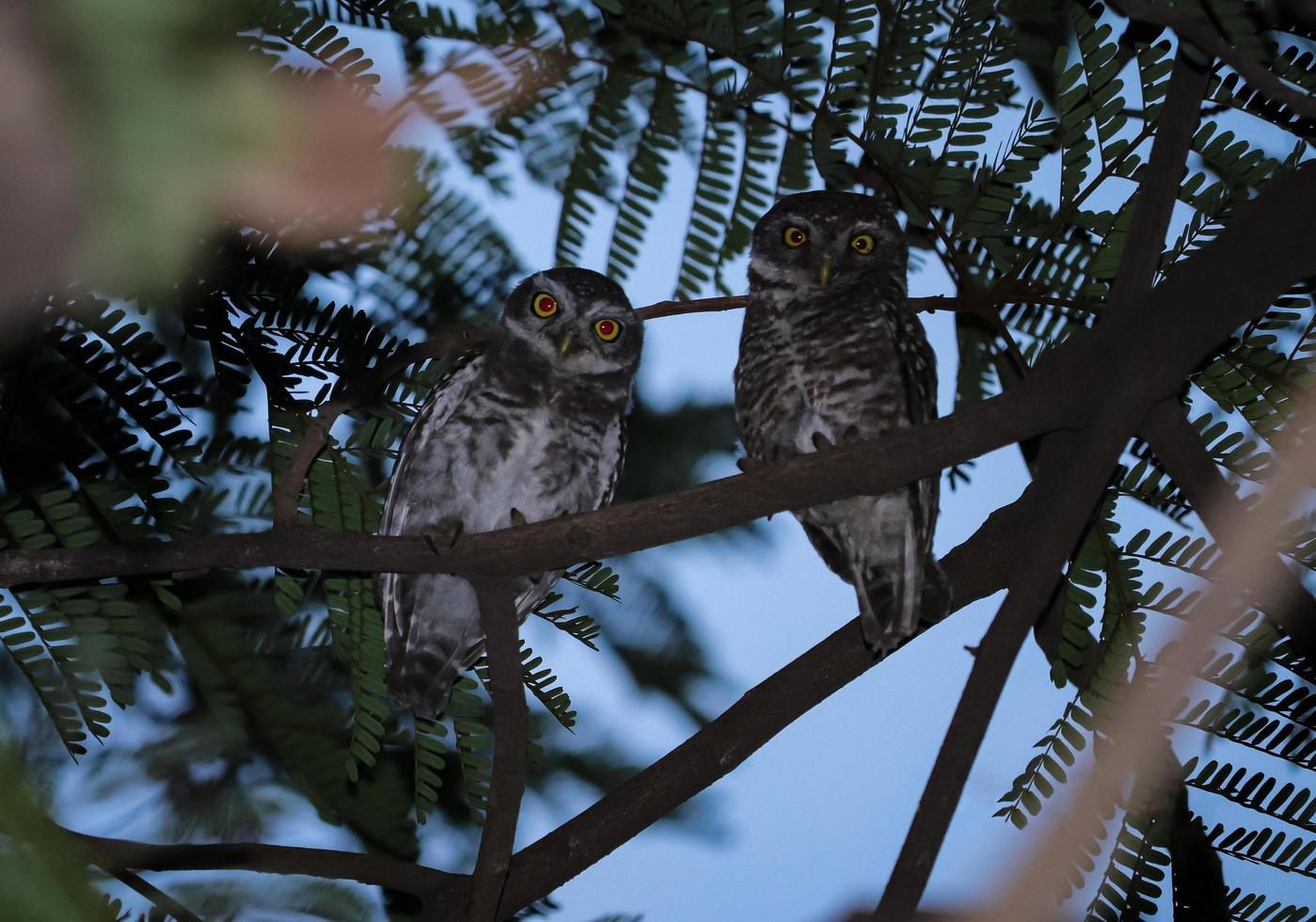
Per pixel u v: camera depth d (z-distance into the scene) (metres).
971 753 5.41
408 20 5.40
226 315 6.03
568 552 6.47
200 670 6.84
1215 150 6.61
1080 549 6.79
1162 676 2.96
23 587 6.30
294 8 3.20
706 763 7.45
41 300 1.25
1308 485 3.54
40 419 6.20
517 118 4.56
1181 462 6.06
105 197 1.06
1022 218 7.12
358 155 1.22
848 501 8.73
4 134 1.03
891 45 6.87
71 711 6.23
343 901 3.90
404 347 6.10
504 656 6.67
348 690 7.47
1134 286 6.14
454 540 6.45
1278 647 5.91
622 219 6.77
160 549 6.23
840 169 7.12
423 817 7.25
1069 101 6.78
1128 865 5.93
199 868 6.30
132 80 1.08
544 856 7.38
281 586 6.86
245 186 1.15
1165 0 5.50
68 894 1.25
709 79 6.86
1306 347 6.62
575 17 6.24
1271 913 5.94
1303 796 5.92
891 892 5.29
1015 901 1.65
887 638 7.67
